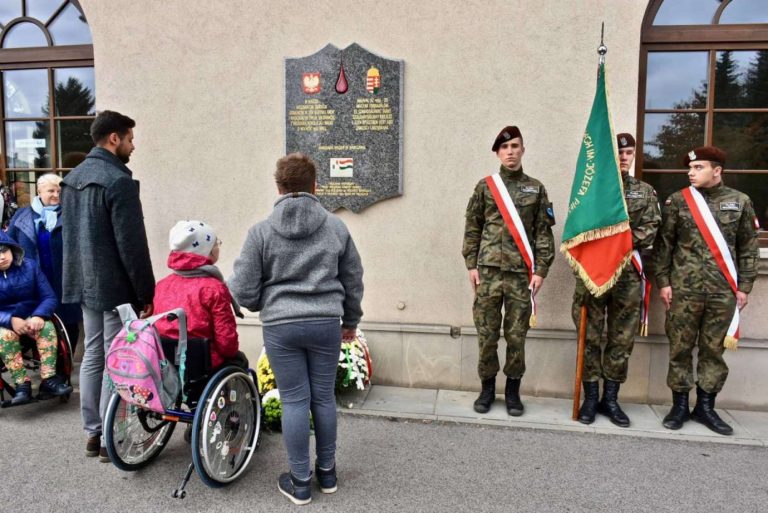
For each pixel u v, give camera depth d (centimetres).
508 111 380
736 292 333
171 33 420
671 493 270
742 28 372
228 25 412
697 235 335
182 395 268
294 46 405
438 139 390
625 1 362
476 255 364
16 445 319
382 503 260
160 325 272
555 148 377
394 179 395
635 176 388
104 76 431
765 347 363
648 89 388
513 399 363
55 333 371
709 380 341
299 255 241
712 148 332
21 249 369
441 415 358
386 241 403
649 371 379
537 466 296
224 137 420
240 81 414
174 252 277
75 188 292
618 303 343
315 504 259
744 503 262
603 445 321
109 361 251
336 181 404
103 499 263
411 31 387
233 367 279
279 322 241
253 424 293
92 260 287
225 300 275
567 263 382
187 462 300
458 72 384
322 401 258
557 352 387
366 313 411
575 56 371
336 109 399
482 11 377
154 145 430
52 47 456
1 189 432
